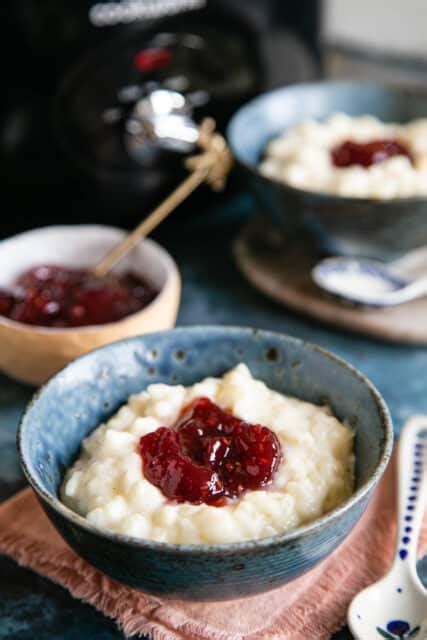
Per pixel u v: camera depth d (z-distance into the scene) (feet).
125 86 2.25
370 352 2.21
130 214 2.39
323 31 2.58
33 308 2.07
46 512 1.61
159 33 2.25
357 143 2.43
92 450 1.77
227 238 2.54
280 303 2.33
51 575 1.74
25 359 1.99
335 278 2.29
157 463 1.68
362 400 1.76
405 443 1.89
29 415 1.69
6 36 2.09
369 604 1.65
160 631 1.65
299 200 2.19
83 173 2.29
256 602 1.68
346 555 1.76
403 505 1.79
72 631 1.68
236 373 1.81
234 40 2.38
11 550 1.77
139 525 1.60
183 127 2.27
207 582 1.54
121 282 2.17
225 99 2.43
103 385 1.82
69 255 2.20
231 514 1.62
